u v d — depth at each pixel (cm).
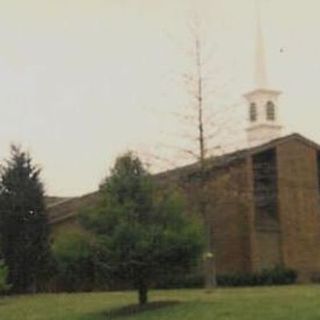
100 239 2555
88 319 2494
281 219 4606
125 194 2609
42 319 2617
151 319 2341
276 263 4500
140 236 2533
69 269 2609
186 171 3453
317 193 4778
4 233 3994
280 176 4641
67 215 4266
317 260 4691
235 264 4403
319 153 4841
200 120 3550
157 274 2583
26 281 3994
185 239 2552
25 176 4091
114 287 3759
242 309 2352
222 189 3844
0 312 2895
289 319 2161
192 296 2855
